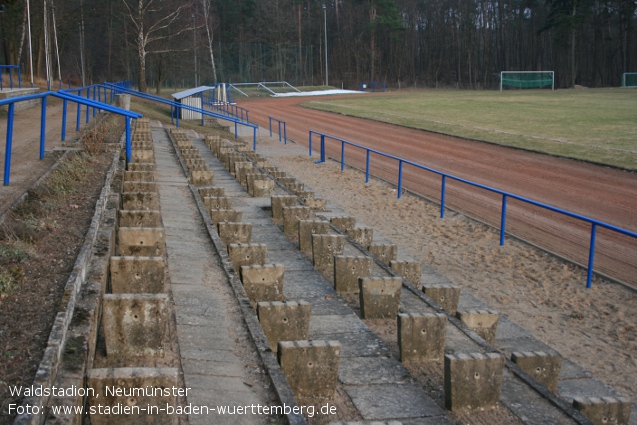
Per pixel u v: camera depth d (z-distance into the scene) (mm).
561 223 15531
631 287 10625
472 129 35969
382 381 6082
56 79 59250
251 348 5824
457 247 13406
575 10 93875
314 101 67438
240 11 103875
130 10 57375
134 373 4465
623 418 6074
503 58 116000
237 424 4473
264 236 12414
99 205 9172
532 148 27938
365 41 112438
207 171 16312
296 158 28359
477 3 115125
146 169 14633
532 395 6043
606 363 7918
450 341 7207
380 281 8148
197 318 6504
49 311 5367
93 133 16375
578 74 106625
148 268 6906
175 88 79938
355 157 28203
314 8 111750
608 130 34094
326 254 10422
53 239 7590
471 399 5699
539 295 10453
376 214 16797
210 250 9422
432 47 115625
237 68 95438
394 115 46969
